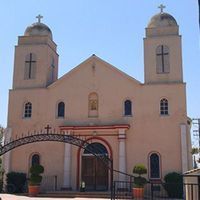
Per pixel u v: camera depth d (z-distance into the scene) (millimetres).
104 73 32812
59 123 32562
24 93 33719
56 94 33250
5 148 24234
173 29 32719
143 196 27312
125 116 31562
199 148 33562
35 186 28797
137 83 31984
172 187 28234
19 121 33156
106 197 28109
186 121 30438
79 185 30844
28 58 34656
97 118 32031
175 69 31812
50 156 32000
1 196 28125
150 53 32531
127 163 30516
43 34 35031
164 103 31328
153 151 30438
